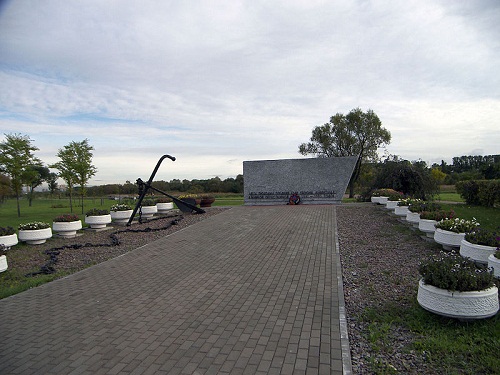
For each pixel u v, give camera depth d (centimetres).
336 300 537
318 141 3869
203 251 905
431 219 895
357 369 350
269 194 2025
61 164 2291
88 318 507
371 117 3556
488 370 335
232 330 447
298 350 389
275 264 757
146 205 1658
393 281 608
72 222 1223
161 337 436
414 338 407
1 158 2042
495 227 1064
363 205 1748
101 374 358
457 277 427
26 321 505
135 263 817
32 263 878
